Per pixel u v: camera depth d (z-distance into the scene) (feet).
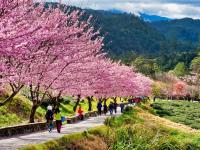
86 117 206.80
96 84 187.52
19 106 179.32
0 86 72.23
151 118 216.54
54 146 90.63
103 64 197.88
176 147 125.39
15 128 116.78
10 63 68.74
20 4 64.75
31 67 95.04
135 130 118.62
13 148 84.89
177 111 379.96
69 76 128.77
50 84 120.06
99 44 124.77
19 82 85.61
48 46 86.17
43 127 136.56
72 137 102.53
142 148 106.73
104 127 128.77
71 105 269.03
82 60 118.62
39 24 65.36
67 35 91.86
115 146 106.83
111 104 235.20
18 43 57.47
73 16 95.09
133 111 226.17
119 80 275.18
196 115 353.10
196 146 141.18
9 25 56.75
